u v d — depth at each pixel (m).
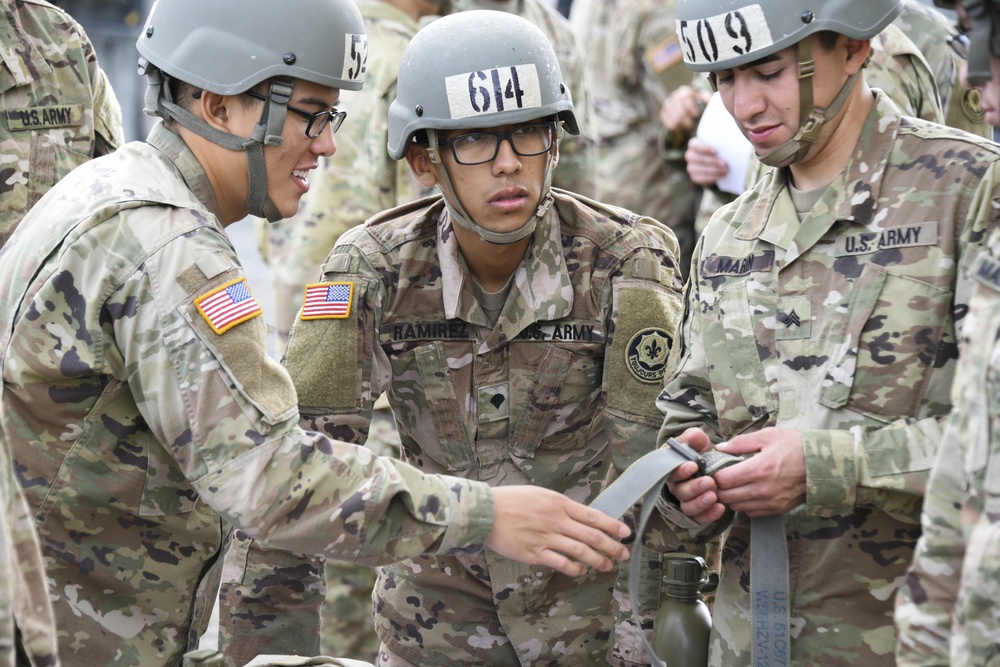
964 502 3.96
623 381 5.98
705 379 5.49
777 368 5.17
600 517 5.12
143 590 5.28
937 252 4.89
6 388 5.00
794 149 5.09
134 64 19.94
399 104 5.69
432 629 6.21
